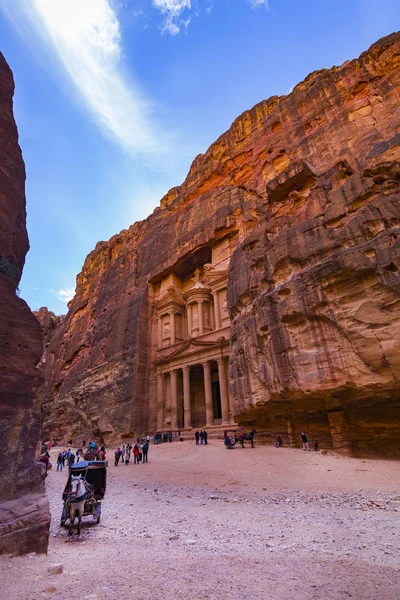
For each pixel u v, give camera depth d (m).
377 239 18.05
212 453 24.25
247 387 25.22
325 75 46.91
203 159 63.16
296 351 20.48
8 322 7.37
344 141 36.62
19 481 6.65
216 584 5.11
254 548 7.05
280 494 13.26
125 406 44.59
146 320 51.28
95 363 54.84
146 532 8.95
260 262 26.28
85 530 9.27
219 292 44.66
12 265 8.12
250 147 51.69
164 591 4.85
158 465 22.78
